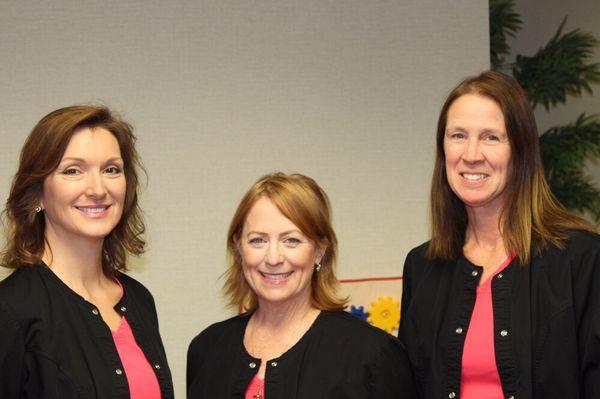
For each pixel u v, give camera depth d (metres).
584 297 2.17
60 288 2.23
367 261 4.26
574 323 2.18
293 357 2.25
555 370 2.18
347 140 4.22
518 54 5.90
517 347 2.22
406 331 2.54
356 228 4.24
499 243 2.38
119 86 3.94
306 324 2.32
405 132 4.29
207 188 4.05
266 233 2.24
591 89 5.39
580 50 5.26
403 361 2.29
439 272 2.52
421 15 4.28
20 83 3.86
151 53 3.97
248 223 2.28
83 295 2.29
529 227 2.28
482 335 2.29
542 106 5.80
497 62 5.42
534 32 5.80
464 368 2.31
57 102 3.89
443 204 2.47
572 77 5.24
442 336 2.39
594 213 5.23
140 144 3.97
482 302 2.34
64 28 3.88
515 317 2.25
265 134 4.11
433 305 2.47
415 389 2.35
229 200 4.08
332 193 4.21
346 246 4.23
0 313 2.09
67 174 2.20
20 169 2.23
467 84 2.33
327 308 2.35
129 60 3.95
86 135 2.21
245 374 2.28
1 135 3.86
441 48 4.31
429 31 4.30
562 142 5.20
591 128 5.20
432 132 4.31
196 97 4.03
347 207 4.23
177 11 3.99
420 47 4.29
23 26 3.85
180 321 4.05
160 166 4.00
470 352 2.30
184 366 4.06
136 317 2.45
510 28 5.43
